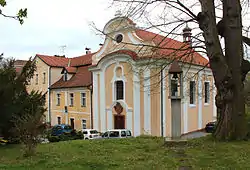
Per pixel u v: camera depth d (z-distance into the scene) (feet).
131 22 44.09
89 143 40.09
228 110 36.86
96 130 94.48
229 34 37.27
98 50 102.12
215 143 34.78
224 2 38.09
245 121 37.37
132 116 89.66
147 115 86.07
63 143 41.70
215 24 35.96
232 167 24.22
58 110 125.59
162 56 46.80
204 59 110.11
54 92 128.26
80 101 113.80
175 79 34.42
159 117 85.35
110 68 95.61
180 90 34.37
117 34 91.91
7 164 28.02
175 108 34.37
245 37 40.57
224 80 35.88
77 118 115.24
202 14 35.76
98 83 99.81
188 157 27.91
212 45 35.50
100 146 36.58
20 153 34.55
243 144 33.78
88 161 27.53
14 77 43.96
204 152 30.01
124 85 91.66
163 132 85.51
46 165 26.84
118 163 26.53
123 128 92.12
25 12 24.17
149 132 85.56
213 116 116.26
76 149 35.12
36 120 32.19
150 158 28.04
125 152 31.81
